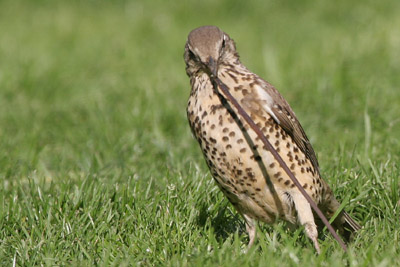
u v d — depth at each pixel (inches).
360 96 607.5
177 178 419.5
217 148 327.0
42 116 655.8
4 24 1131.3
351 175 412.5
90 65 853.2
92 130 590.9
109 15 1171.9
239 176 328.5
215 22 1100.5
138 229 362.9
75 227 364.8
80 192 394.0
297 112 601.0
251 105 329.1
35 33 1064.8
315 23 1040.2
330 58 782.5
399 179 403.9
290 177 303.4
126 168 478.9
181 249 342.3
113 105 667.4
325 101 611.8
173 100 665.0
